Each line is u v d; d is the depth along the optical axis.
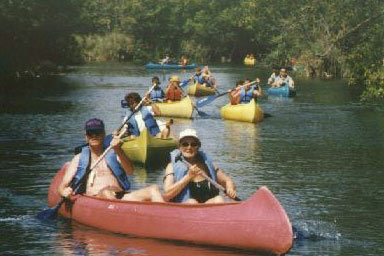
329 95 32.03
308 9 51.12
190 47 87.19
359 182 11.35
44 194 10.30
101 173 8.90
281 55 62.91
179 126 19.88
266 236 7.26
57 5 48.88
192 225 7.68
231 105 22.05
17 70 40.56
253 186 10.91
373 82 28.81
